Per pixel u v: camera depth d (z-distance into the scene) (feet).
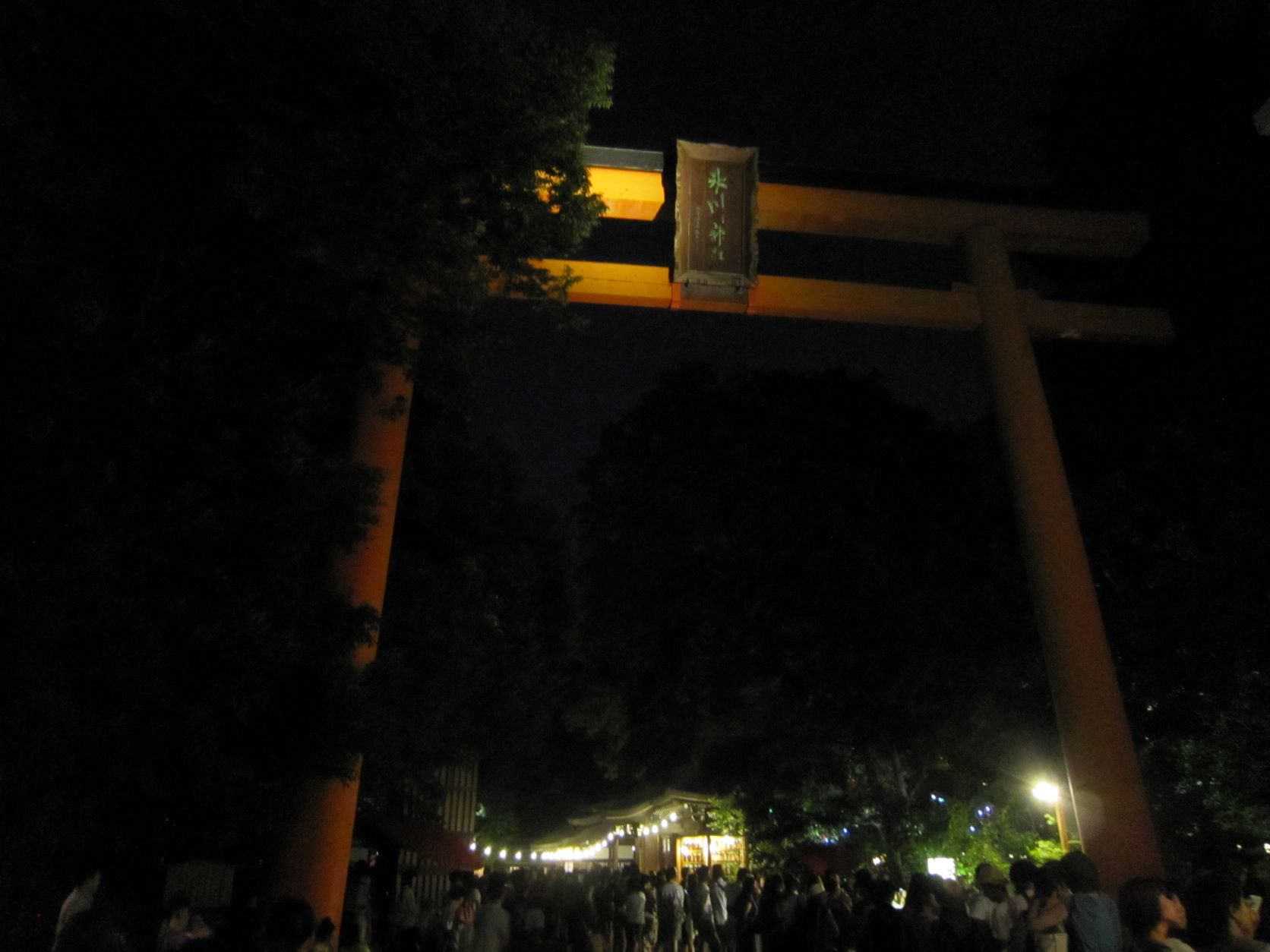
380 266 30.60
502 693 59.11
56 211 25.50
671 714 94.79
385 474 32.01
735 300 46.60
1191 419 48.06
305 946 14.83
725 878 75.20
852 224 50.44
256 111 29.68
